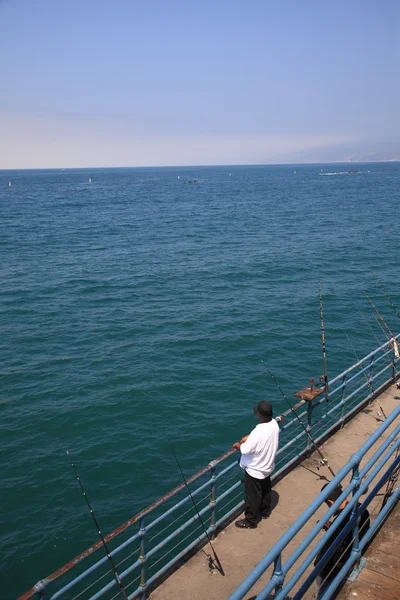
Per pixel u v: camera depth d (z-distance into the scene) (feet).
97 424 45.93
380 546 14.23
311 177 601.62
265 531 19.92
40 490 37.24
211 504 19.90
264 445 19.10
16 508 35.42
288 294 85.15
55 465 40.09
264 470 19.45
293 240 138.62
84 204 274.36
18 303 82.94
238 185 454.81
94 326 71.51
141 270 105.29
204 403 49.08
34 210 240.32
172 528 31.89
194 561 18.66
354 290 86.02
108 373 56.03
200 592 17.34
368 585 12.94
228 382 53.21
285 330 67.82
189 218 198.49
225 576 17.92
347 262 107.86
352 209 217.36
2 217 209.36
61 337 67.51
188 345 63.52
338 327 68.64
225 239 144.15
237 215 205.26
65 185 503.20
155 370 56.44
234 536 19.75
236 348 62.23
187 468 39.45
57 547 31.65
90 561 30.01
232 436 43.55
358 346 62.03
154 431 44.50
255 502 19.85
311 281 93.09
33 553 31.24
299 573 11.27
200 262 112.06
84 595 27.32
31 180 647.97
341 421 27.68
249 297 83.97
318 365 56.90
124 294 87.61
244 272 100.94
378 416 28.76
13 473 39.27
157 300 83.82
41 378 55.21
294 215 199.62
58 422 46.32
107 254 124.36
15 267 109.60
